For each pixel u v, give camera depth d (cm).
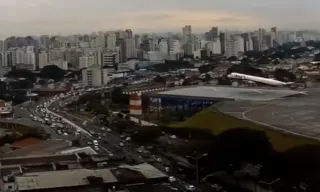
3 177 13288
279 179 12238
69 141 18675
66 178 12812
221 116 16962
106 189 12206
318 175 11375
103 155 15862
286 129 13788
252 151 13538
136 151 17338
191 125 17562
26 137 19888
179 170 14512
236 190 12706
